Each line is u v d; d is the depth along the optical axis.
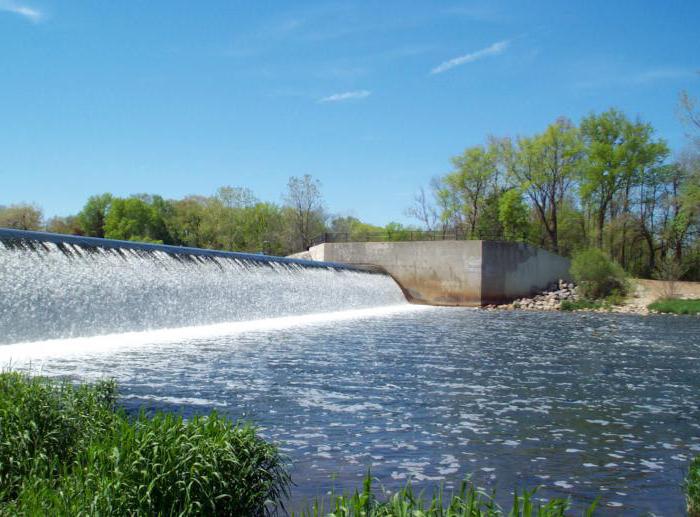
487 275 48.25
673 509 7.74
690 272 64.94
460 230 76.25
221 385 14.43
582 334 28.72
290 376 15.92
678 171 64.75
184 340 21.98
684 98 52.03
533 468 9.20
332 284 39.97
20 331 18.81
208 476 5.99
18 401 7.45
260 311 31.22
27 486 6.10
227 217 86.00
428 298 49.81
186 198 104.12
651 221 68.56
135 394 13.13
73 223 97.25
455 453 9.83
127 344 20.31
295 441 10.23
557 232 74.88
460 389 15.01
